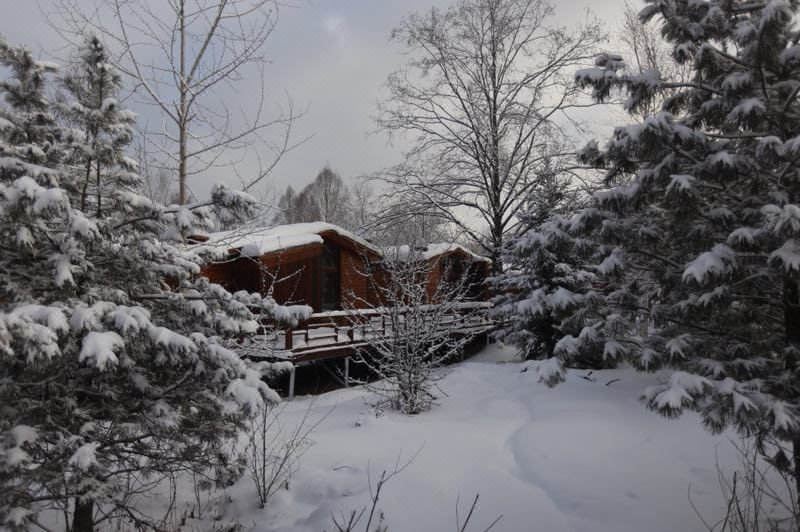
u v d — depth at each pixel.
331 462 7.23
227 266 14.67
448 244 21.50
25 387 4.36
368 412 10.31
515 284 16.64
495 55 22.84
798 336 5.05
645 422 8.45
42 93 4.82
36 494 4.45
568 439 7.73
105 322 4.24
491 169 23.09
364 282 19.00
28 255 4.50
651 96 5.49
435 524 5.38
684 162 5.21
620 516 5.41
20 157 4.47
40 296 4.59
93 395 4.77
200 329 5.32
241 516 6.05
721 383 4.43
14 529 3.64
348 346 14.59
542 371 6.42
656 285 6.20
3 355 3.41
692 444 7.40
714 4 5.14
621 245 5.82
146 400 4.88
